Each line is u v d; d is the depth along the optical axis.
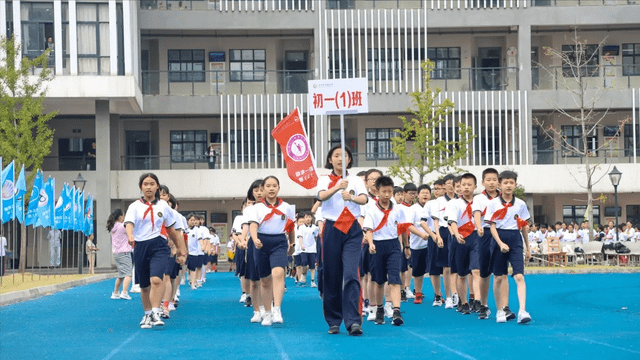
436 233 13.97
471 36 42.34
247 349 9.02
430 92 34.50
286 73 40.94
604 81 40.81
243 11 40.34
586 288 19.67
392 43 40.62
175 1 40.22
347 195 9.93
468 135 37.94
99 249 34.38
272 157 40.78
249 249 12.20
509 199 11.52
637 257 31.20
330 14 40.53
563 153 41.00
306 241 23.14
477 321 11.86
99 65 36.16
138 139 42.59
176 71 40.38
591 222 31.86
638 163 40.28
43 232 40.56
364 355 8.40
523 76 40.41
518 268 11.48
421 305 14.91
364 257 12.07
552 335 10.00
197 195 40.03
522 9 40.47
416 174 39.91
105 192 37.69
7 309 15.42
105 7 36.28
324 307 10.44
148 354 8.80
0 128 32.59
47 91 35.69
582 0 41.06
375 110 40.66
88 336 10.68
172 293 14.71
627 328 10.80
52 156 39.41
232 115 41.06
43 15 35.94
